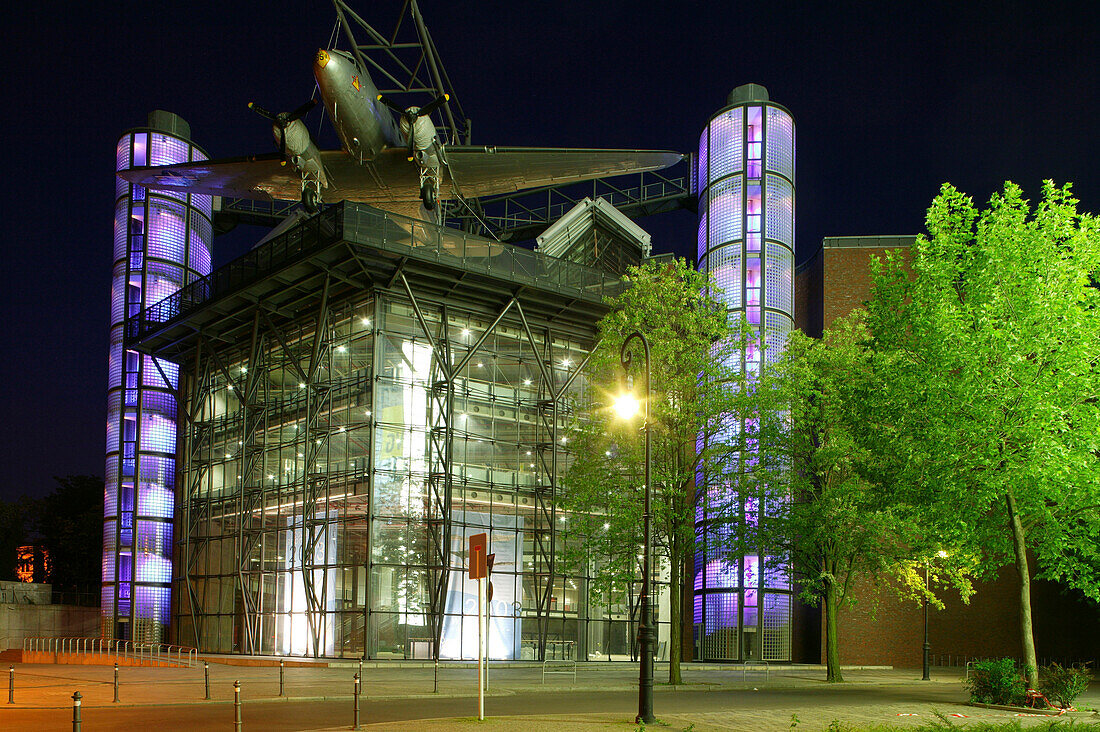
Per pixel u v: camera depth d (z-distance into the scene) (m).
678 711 20.27
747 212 51.16
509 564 42.12
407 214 46.97
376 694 22.81
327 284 40.50
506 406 43.69
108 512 56.16
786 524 31.25
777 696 25.80
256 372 46.59
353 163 41.44
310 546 40.00
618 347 30.97
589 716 17.97
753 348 48.56
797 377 32.41
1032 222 23.77
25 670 30.94
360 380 40.44
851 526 32.94
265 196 47.75
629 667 40.28
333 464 40.78
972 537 24.61
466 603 40.41
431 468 40.41
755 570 47.31
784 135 52.31
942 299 23.83
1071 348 22.28
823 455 32.56
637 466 29.98
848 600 34.16
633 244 55.09
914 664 49.97
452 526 40.50
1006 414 22.81
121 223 58.50
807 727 16.64
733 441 31.19
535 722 16.58
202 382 51.34
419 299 41.94
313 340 43.88
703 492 30.67
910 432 23.89
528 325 44.59
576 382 46.81
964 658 50.34
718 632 47.75
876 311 26.28
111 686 23.73
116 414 56.69
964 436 22.86
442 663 36.94
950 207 25.50
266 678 27.47
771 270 50.41
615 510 29.98
